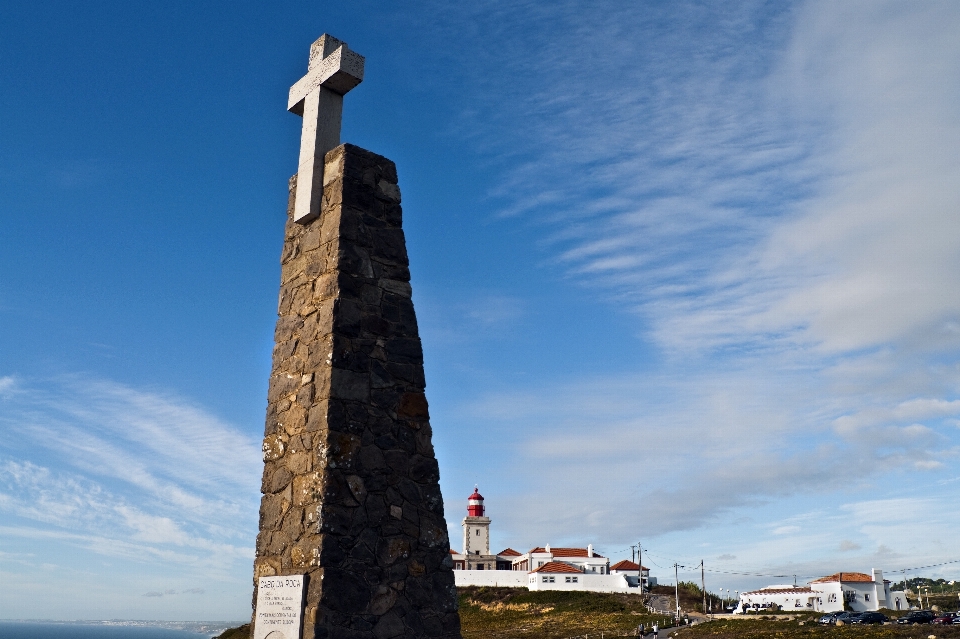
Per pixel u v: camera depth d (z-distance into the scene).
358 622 9.05
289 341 10.64
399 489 9.86
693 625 61.09
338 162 10.77
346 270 10.21
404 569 9.60
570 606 76.00
